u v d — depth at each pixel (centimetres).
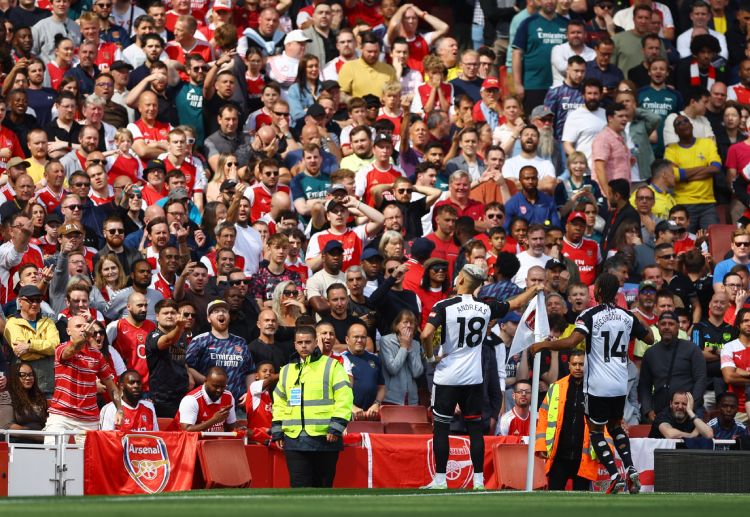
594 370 3994
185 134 6003
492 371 4941
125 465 4138
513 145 6912
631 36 7700
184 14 7088
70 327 4369
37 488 4012
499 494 3703
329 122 6750
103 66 6600
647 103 7381
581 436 4341
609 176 6869
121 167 5909
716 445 4928
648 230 6550
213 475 4216
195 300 5066
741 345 5438
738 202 7144
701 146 7162
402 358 4984
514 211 6238
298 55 6944
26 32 6488
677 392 5166
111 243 5197
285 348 4938
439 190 6072
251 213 5912
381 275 5425
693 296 6031
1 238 5191
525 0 8050
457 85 7231
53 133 6019
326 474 4256
